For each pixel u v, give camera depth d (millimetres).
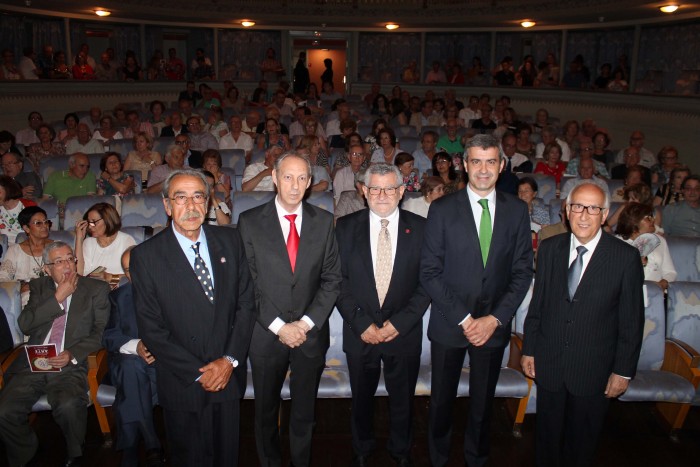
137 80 12672
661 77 10383
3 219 4773
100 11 11570
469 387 2961
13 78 10023
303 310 2730
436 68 14336
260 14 13266
